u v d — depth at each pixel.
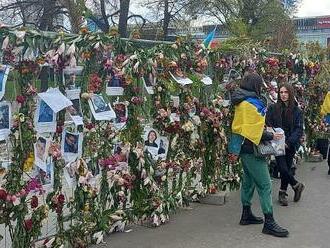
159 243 5.42
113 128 5.34
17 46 4.17
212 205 7.02
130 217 5.82
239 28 18.42
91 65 4.97
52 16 24.03
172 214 6.54
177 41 6.16
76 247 5.02
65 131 4.72
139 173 5.82
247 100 5.58
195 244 5.42
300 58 10.25
